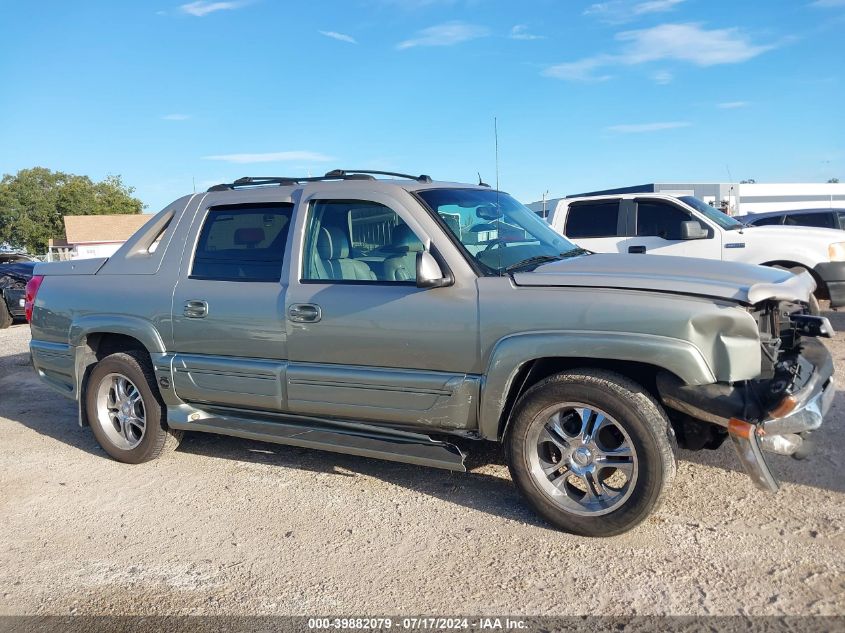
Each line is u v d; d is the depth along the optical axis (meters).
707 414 3.43
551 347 3.63
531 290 3.78
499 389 3.81
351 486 4.61
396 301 4.08
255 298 4.55
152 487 4.79
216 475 4.94
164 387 4.96
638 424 3.50
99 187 73.81
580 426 3.89
